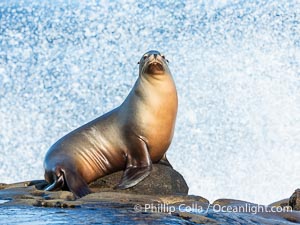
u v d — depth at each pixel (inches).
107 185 2113.7
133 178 2032.5
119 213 1453.0
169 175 2084.2
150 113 2110.0
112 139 2139.5
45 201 1615.4
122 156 2129.7
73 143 2128.4
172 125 2154.3
